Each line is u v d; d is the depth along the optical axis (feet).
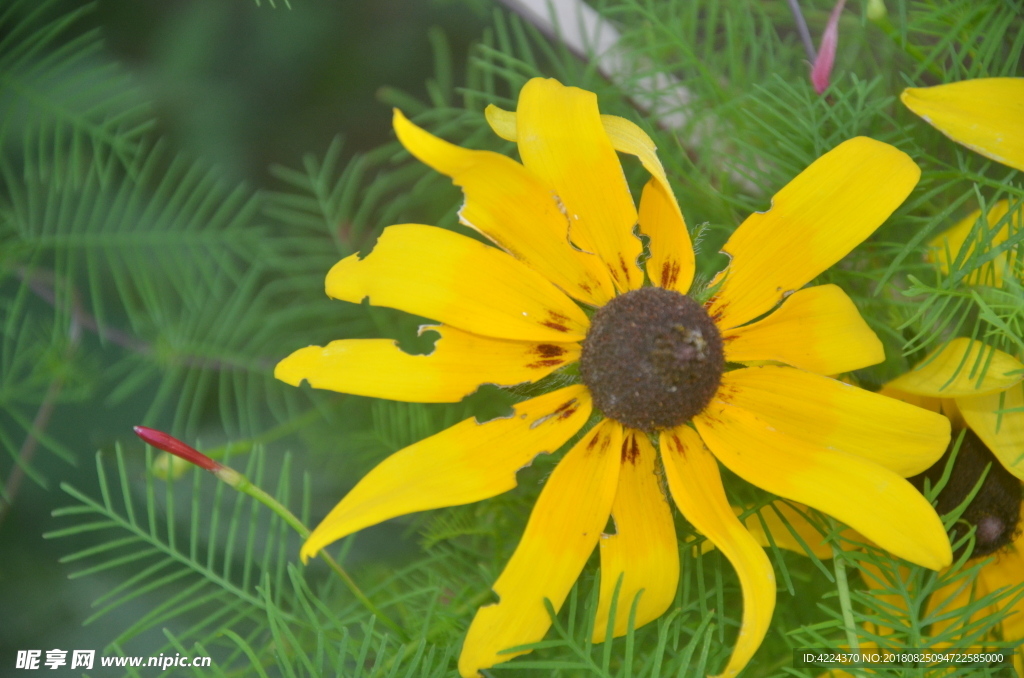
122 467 1.69
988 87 1.64
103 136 1.87
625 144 1.62
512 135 1.64
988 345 1.63
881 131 1.81
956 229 1.69
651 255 1.64
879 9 1.69
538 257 1.63
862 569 1.65
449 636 1.71
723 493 1.61
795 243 1.63
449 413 1.86
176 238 1.91
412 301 1.61
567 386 1.63
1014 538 1.69
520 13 1.86
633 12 1.87
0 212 1.89
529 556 1.59
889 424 1.61
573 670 1.70
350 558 1.93
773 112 1.73
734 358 1.63
